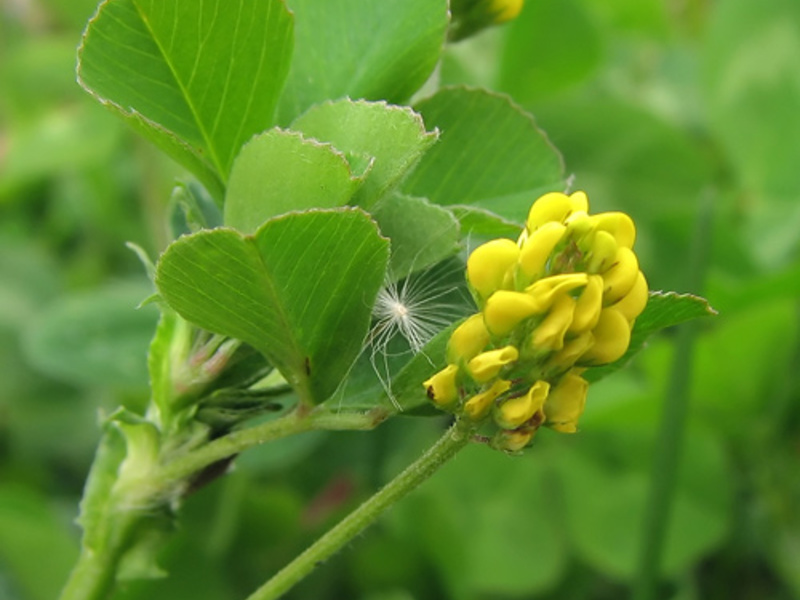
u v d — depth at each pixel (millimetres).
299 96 53
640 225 114
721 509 91
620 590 93
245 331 46
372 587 91
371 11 53
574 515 92
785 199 112
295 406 52
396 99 53
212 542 87
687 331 78
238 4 48
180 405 52
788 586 92
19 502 87
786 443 93
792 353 89
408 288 51
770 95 115
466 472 93
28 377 108
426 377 47
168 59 49
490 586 90
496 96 55
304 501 98
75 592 54
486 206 56
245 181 46
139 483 53
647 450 94
